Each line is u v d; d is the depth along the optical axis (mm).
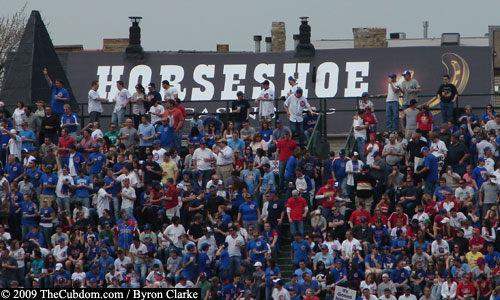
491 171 137125
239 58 188625
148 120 149000
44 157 143375
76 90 187375
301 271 121500
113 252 129125
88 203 136875
